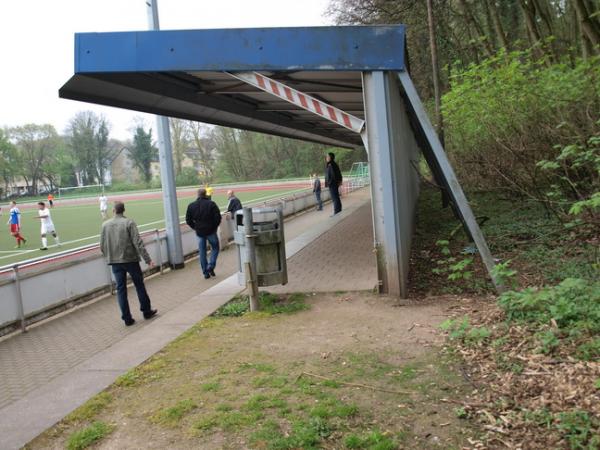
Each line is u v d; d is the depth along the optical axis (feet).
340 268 29.86
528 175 28.45
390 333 18.04
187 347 18.48
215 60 22.90
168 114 35.12
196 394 14.28
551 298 16.25
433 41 51.55
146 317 27.25
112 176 307.37
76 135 294.46
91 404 14.24
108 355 18.51
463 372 14.07
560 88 27.22
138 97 31.12
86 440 12.28
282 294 24.93
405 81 22.61
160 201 167.53
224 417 12.66
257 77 23.26
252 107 41.37
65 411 14.14
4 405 17.01
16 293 26.86
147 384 15.43
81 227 97.35
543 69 32.71
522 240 29.84
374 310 21.08
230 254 49.06
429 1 51.65
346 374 14.74
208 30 22.84
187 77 29.37
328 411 12.39
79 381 16.25
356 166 187.73
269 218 23.67
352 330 18.76
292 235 55.67
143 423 12.91
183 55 23.02
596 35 36.99
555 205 27.81
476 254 29.12
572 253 24.79
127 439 12.23
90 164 296.92
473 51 66.85
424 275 26.61
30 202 200.44
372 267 29.40
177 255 43.75
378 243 23.16
